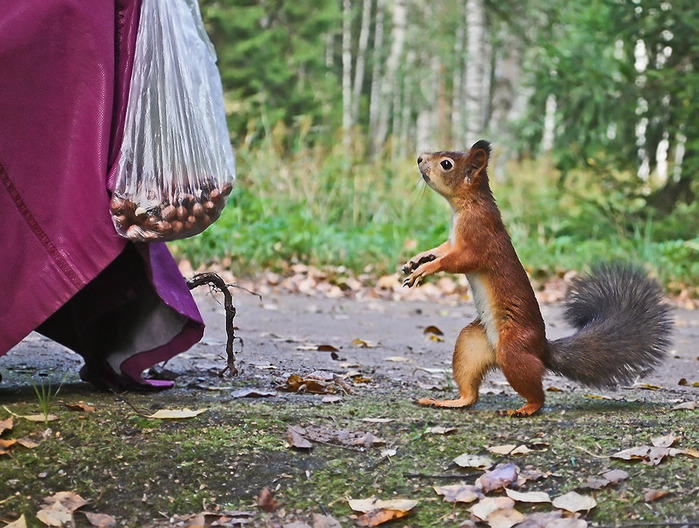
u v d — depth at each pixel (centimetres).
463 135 2202
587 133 1398
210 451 332
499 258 400
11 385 423
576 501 298
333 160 1456
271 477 319
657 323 423
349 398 427
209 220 377
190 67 385
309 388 440
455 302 987
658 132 1412
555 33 1978
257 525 290
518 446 343
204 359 528
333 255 1135
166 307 409
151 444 335
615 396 480
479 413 401
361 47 3553
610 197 1475
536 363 397
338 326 755
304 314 816
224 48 2875
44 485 308
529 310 401
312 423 367
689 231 1362
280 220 1169
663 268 1195
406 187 1420
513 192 1620
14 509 294
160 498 304
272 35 3027
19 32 352
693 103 1276
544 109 1672
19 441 330
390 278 1052
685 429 366
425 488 314
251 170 1383
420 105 2791
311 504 303
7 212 349
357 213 1340
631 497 301
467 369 413
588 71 1342
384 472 324
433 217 1330
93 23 366
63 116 360
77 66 362
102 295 400
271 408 388
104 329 414
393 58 2755
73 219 356
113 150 371
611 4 1284
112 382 412
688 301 1063
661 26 1295
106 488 308
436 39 2589
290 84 3067
